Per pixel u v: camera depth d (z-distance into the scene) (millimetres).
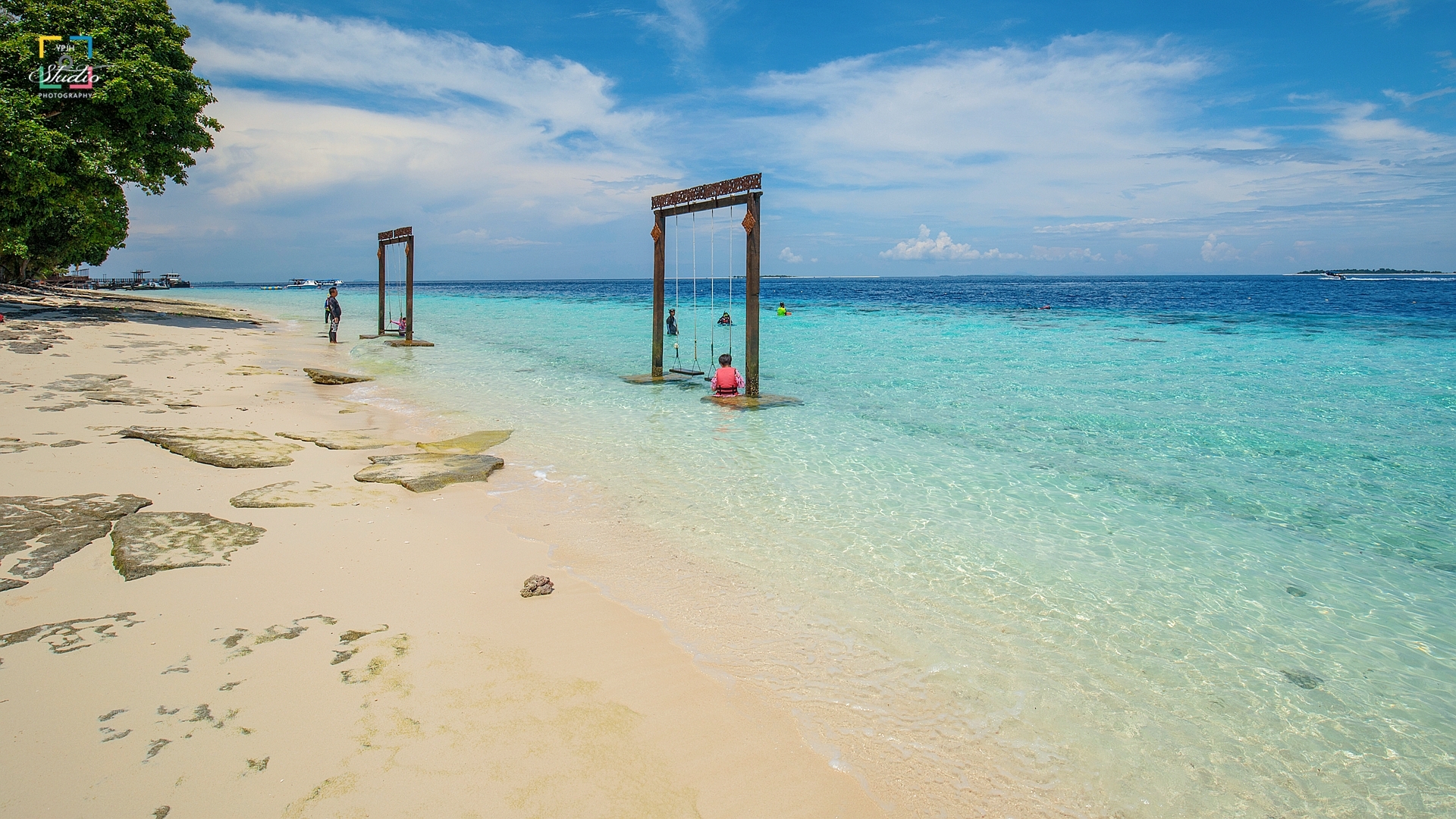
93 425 9953
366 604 5078
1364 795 3648
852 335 30188
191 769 3205
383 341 26875
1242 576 6332
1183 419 13000
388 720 3691
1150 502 8344
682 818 3172
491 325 37094
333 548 6090
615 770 3457
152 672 3979
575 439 11148
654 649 4723
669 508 7840
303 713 3691
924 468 9688
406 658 4352
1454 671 4816
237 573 5418
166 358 17609
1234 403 14531
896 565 6387
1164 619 5492
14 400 11203
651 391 16047
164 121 23156
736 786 3432
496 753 3500
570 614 5164
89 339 19188
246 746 3391
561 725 3787
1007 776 3668
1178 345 25406
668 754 3627
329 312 26094
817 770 3604
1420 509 8180
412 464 8984
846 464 9836
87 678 3873
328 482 8094
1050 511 7977
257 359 19719
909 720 4098
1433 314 40031
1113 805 3494
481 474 8789
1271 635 5273
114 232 30797
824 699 4262
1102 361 21219
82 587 5000
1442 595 5977
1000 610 5570
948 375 18500
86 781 3090
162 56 23953
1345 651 5070
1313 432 11945
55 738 3361
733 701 4172
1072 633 5230
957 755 3812
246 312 44812
